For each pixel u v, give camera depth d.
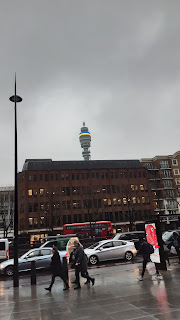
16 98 12.84
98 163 69.88
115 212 61.84
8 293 9.05
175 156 72.06
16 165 11.88
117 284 8.93
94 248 16.64
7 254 17.73
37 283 10.86
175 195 67.69
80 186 61.97
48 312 6.27
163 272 10.40
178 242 12.64
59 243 17.72
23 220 56.81
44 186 60.06
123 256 16.62
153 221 11.36
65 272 10.45
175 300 6.34
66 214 59.06
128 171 66.06
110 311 5.91
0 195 65.69
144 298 6.77
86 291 8.24
